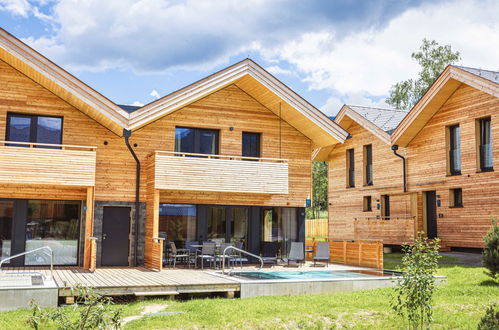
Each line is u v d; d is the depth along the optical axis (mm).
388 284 13219
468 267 15766
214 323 8914
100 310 6086
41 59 14516
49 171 14547
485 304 10438
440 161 20922
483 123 19438
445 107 20859
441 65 34750
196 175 16250
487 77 19312
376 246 16125
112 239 16453
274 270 15453
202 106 17812
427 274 8312
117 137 16766
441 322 9141
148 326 8602
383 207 24297
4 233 15516
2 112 15656
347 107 25719
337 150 27688
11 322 8805
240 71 16969
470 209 19312
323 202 55531
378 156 24578
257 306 10344
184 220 17312
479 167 19250
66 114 16281
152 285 11398
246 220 18141
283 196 18609
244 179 16906
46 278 12414
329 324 9086
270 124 18719
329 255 17359
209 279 12578
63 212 16188
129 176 16750
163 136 17250
